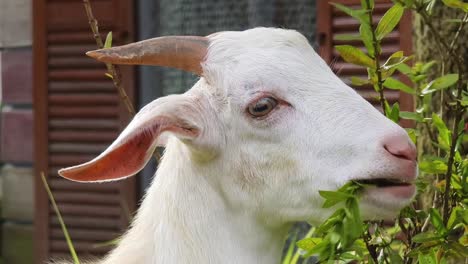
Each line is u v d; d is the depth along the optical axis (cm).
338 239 434
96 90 914
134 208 909
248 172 471
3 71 1006
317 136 455
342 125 452
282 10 859
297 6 855
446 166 483
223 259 478
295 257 582
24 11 986
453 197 492
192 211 479
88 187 924
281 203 470
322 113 457
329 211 459
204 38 478
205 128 468
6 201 1024
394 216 454
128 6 895
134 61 462
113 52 458
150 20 909
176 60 472
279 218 476
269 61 465
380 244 486
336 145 452
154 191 492
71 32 916
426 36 608
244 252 481
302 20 856
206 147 469
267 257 487
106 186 919
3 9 996
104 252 921
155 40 468
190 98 469
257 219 479
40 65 931
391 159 438
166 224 481
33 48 931
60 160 934
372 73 484
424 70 527
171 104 461
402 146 439
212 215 479
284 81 462
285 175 464
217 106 470
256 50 469
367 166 442
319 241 466
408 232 503
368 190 447
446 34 603
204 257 476
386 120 452
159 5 909
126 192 911
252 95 463
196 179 480
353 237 435
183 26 891
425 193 557
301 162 459
